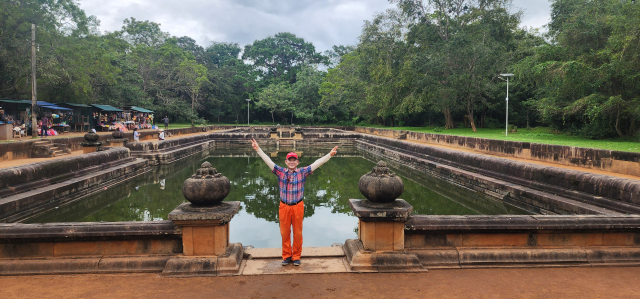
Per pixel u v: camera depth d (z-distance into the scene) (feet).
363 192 13.85
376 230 13.32
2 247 12.96
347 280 12.24
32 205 28.14
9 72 74.84
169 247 13.43
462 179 43.01
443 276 12.55
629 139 51.60
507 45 99.09
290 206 13.44
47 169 32.63
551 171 31.04
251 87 208.54
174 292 11.32
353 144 112.68
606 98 51.70
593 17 58.18
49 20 76.54
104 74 96.89
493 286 11.75
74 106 81.82
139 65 149.07
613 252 13.70
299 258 13.60
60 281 12.06
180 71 160.04
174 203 32.89
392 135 99.71
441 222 13.70
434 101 99.66
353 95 156.97
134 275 12.55
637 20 45.14
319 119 195.00
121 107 109.81
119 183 43.04
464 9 102.63
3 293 11.19
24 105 67.51
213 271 12.59
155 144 63.05
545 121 75.25
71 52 79.25
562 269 13.16
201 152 84.17
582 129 57.62
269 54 226.79
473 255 13.42
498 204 32.65
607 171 32.91
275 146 102.89
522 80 80.79
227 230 13.98
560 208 27.14
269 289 11.54
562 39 58.13
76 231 12.89
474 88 87.04
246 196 35.09
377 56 105.09
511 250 13.62
